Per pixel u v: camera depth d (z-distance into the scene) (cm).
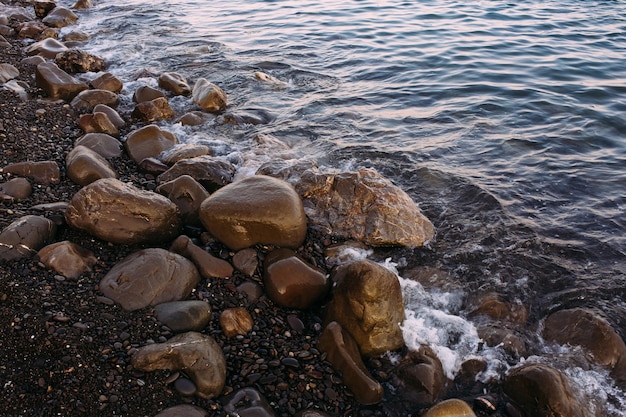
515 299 643
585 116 1083
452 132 1034
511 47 1514
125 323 538
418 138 1014
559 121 1066
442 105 1155
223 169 848
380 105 1165
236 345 551
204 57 1465
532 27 1697
